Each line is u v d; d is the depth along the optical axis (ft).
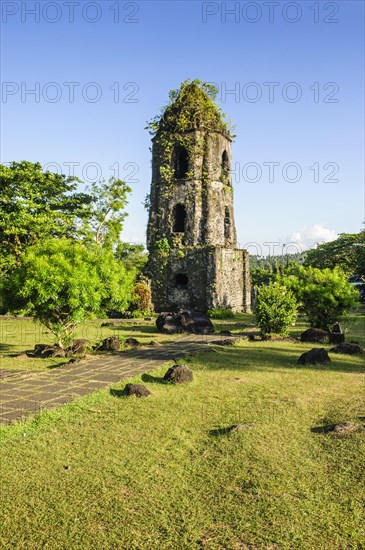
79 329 66.08
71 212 98.43
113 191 106.73
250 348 43.91
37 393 25.04
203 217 97.45
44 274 37.04
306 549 10.84
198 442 17.62
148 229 102.37
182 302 96.48
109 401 23.47
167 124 101.60
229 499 13.19
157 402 23.09
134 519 12.21
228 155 105.60
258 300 54.70
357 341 50.55
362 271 148.77
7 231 83.41
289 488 13.74
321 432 18.39
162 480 14.40
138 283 93.45
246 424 19.17
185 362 35.40
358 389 25.84
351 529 11.57
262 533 11.51
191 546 11.05
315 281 58.39
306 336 49.32
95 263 41.14
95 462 15.76
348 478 14.28
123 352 41.19
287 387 26.35
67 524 12.02
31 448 17.04
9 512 12.64
